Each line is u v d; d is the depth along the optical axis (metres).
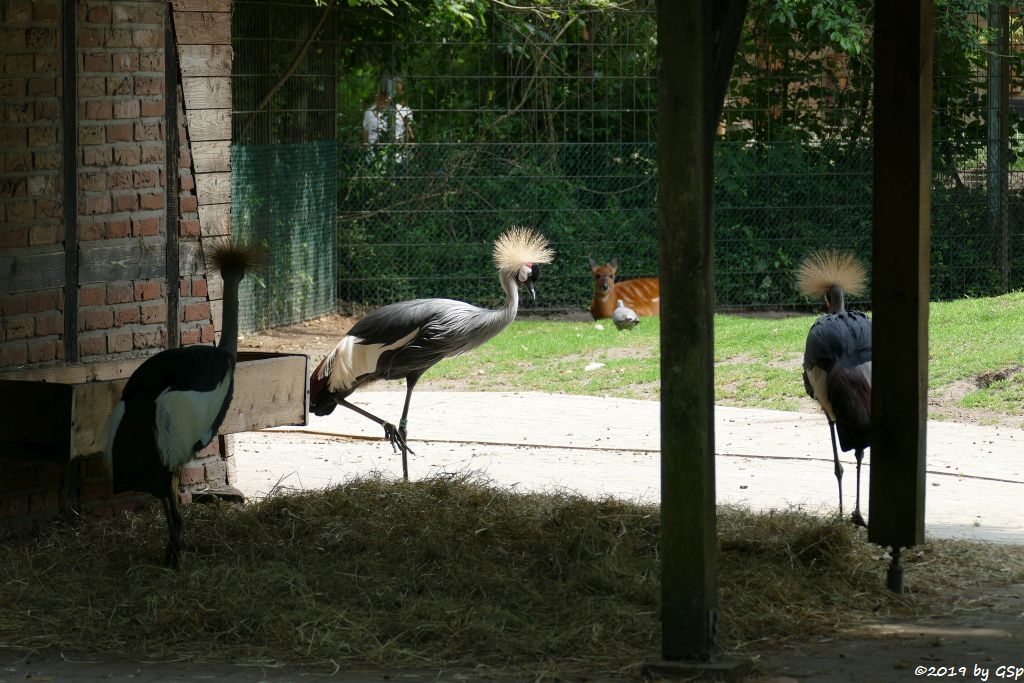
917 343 8.49
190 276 11.72
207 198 11.85
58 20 10.49
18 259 10.30
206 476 11.67
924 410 8.62
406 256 25.34
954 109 25.09
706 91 6.86
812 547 9.50
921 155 8.38
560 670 7.33
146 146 11.25
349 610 8.38
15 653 7.67
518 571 9.13
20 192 10.29
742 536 9.89
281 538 9.95
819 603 8.66
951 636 7.96
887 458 8.68
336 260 25.02
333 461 14.05
